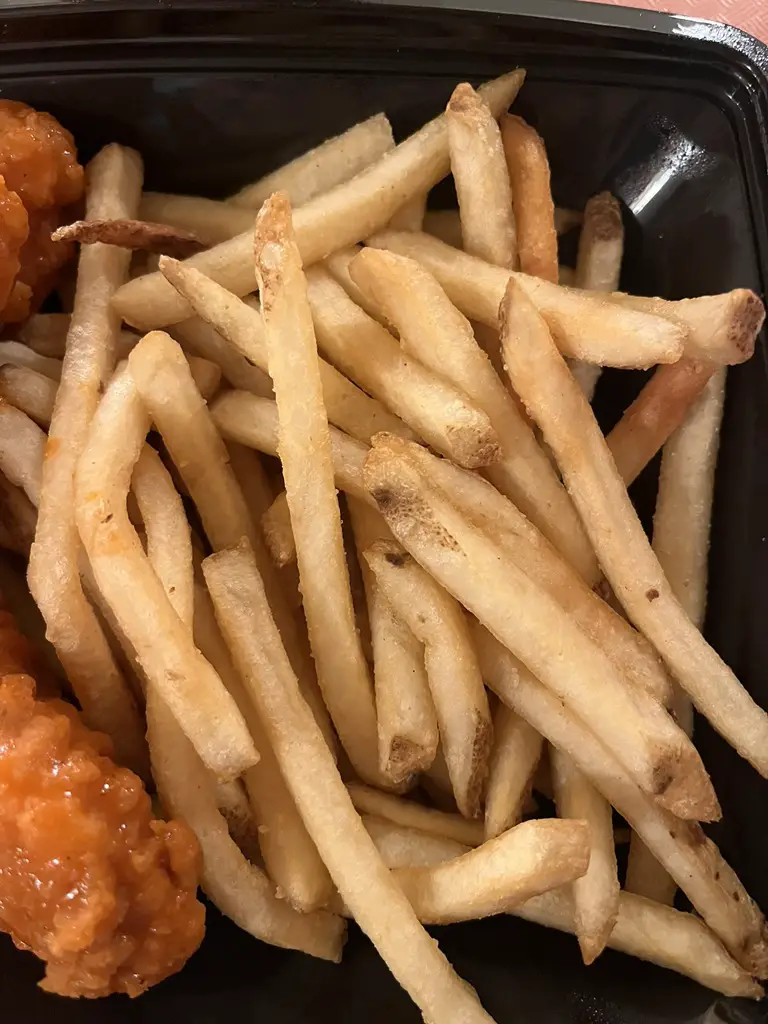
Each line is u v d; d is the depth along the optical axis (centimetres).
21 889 20
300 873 21
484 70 24
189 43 23
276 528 22
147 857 20
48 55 23
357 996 22
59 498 21
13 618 23
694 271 25
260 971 23
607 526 21
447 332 21
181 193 26
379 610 22
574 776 22
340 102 24
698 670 22
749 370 24
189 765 21
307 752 20
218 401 23
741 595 24
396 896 20
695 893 22
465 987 21
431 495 20
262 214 20
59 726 20
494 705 23
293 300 20
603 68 24
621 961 23
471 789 22
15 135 23
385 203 23
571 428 21
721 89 24
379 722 21
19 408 23
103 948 20
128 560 20
